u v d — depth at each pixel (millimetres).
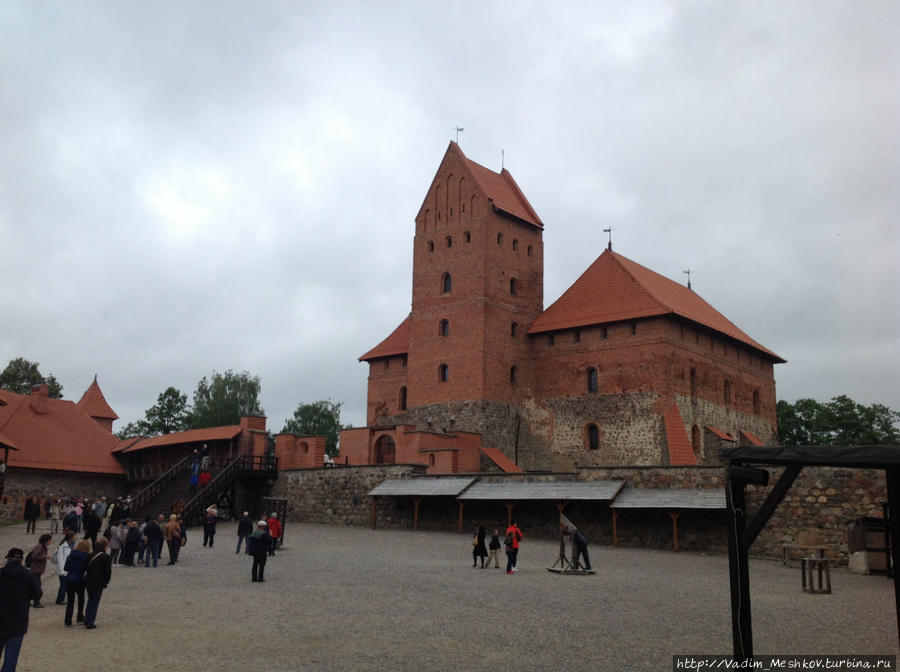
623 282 56062
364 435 54656
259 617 16688
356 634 15000
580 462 53719
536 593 20250
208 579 22703
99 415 81938
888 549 25531
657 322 51625
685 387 52250
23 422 54781
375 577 23094
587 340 55312
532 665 12781
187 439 53688
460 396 56125
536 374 57969
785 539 29859
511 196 62531
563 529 25609
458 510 40500
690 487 34000
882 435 72000
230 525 43594
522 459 56844
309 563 26750
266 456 50125
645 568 26469
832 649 14156
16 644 11797
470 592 20281
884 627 16219
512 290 59219
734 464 11477
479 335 55969
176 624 16000
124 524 27266
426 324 59625
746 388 60594
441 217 60625
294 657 13234
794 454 10664
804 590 21641
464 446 52000
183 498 44500
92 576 15711
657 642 14484
